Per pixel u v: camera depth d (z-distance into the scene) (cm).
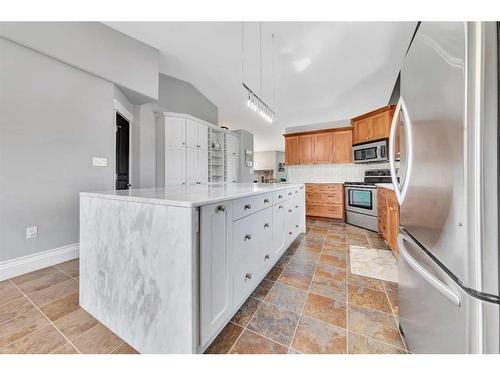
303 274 195
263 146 1104
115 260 117
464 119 61
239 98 504
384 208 281
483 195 58
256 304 148
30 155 202
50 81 214
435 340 78
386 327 124
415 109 97
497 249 57
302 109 496
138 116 368
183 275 92
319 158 473
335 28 245
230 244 120
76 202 235
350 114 512
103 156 260
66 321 128
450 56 68
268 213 179
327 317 134
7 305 144
